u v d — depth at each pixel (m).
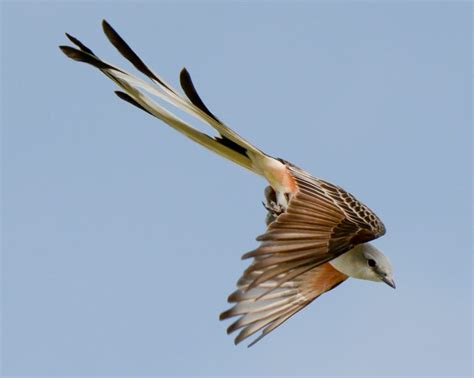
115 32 11.68
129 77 11.79
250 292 10.78
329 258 9.84
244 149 12.42
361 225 10.31
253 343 11.23
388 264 12.34
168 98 11.73
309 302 11.91
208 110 11.82
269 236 9.82
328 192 11.02
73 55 11.74
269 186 12.50
